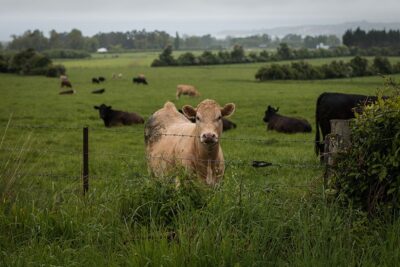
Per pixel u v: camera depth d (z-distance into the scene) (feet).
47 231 19.61
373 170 18.74
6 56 301.02
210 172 25.95
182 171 21.50
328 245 17.31
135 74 272.10
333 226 18.06
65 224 19.84
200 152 25.71
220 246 16.90
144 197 20.76
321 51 429.79
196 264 16.40
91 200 22.31
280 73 229.25
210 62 379.35
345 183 19.58
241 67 339.98
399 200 18.39
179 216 18.76
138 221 20.25
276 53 419.13
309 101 119.14
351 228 18.33
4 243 19.02
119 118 78.84
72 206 21.58
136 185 22.03
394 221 17.80
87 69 331.36
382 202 18.97
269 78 229.45
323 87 175.32
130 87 180.04
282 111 99.35
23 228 20.06
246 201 19.27
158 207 20.31
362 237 17.84
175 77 246.27
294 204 19.74
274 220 18.25
